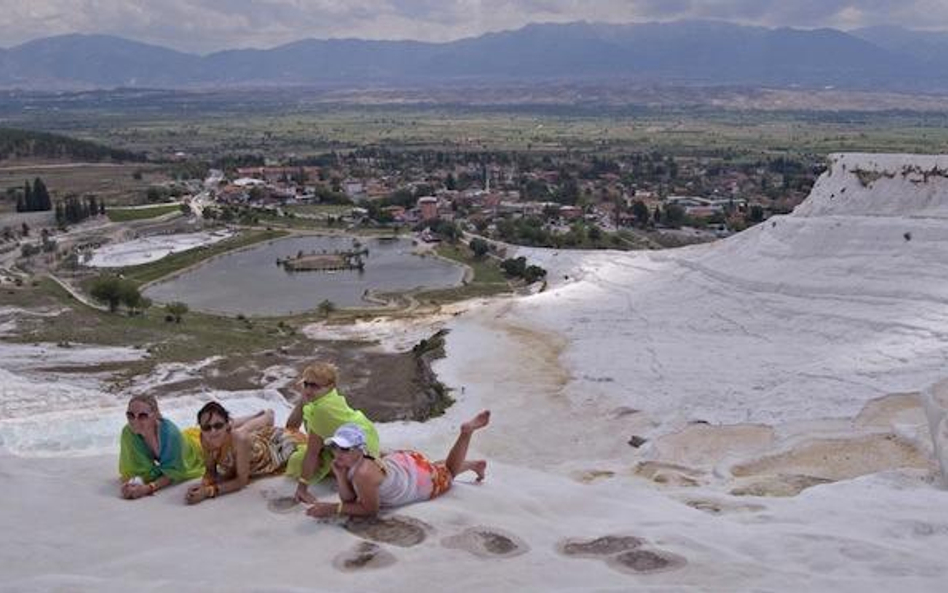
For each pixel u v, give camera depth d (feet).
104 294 299.38
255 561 36.40
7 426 74.33
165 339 242.99
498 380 155.84
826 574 36.70
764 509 51.85
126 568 35.40
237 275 420.77
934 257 173.27
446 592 33.65
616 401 132.57
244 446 45.75
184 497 44.52
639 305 210.59
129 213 561.84
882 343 144.36
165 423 45.91
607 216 549.95
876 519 46.78
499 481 50.44
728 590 34.04
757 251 211.82
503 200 635.66
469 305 307.17
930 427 90.27
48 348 223.30
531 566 36.22
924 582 35.22
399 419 152.35
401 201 620.08
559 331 193.57
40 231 502.38
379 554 37.19
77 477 47.60
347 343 244.42
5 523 39.78
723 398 126.41
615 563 37.42
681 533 41.01
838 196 206.69
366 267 432.66
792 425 108.88
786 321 172.45
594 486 51.47
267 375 205.46
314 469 44.88
